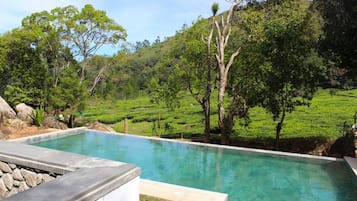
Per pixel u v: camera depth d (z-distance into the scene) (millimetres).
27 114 13289
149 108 33000
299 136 13555
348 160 7254
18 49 15867
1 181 3145
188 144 9656
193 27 13219
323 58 9352
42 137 10508
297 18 9859
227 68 11680
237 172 7207
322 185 6164
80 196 1866
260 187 6141
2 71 16328
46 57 17047
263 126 17219
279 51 9969
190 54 12867
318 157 7738
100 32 18000
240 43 11938
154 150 9547
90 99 17688
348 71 9336
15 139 9750
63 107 14633
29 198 1782
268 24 10203
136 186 2498
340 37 8062
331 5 8102
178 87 13766
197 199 4383
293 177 6699
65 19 16984
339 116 18422
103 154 9141
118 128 22250
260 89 10148
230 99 13562
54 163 2680
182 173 7234
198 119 23422
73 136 11516
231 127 12422
